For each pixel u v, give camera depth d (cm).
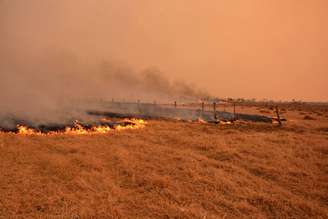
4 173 973
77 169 1050
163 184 891
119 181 939
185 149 1474
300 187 904
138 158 1237
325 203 780
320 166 1146
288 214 696
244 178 975
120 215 667
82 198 778
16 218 645
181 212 687
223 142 1623
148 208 718
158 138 1811
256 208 729
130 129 2269
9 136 1739
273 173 1041
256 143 1589
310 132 2159
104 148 1442
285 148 1460
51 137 1784
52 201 743
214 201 769
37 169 1046
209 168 1083
